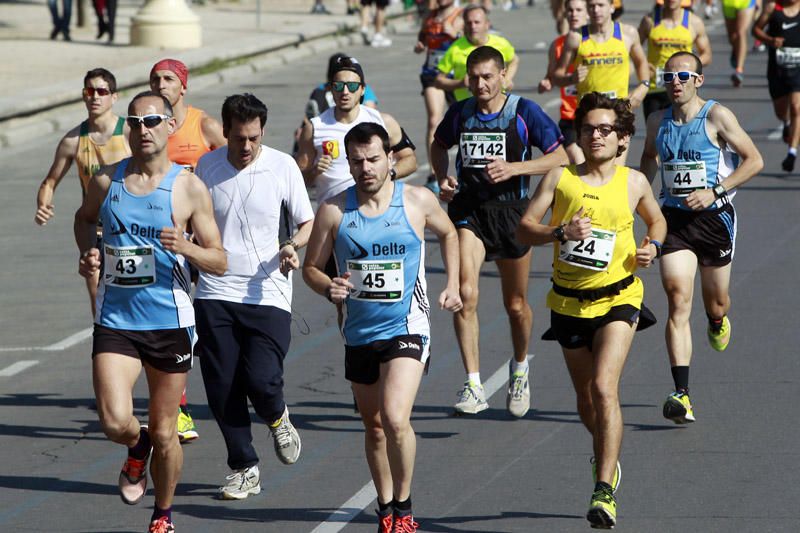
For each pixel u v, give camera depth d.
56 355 31.09
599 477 18.84
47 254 41.09
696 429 24.17
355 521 20.47
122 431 18.86
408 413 18.45
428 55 48.25
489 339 31.12
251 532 20.11
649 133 25.95
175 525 20.47
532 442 23.88
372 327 18.88
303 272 19.16
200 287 21.91
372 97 34.66
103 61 81.88
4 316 34.53
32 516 21.11
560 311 20.25
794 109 49.50
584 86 40.00
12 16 112.31
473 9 40.91
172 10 90.06
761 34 50.03
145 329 18.91
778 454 22.67
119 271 18.83
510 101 25.70
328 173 25.92
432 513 20.48
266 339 21.78
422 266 19.06
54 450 24.53
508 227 25.41
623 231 20.11
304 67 88.31
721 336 26.88
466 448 23.62
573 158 38.97
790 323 31.06
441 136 26.23
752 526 19.52
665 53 45.12
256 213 21.80
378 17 101.19
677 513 20.14
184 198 18.84
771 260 37.25
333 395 27.36
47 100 66.50
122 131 25.62
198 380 28.95
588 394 20.78
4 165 55.84
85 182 25.83
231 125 21.69
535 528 19.75
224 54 86.31
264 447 24.41
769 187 47.47
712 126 25.20
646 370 28.06
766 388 26.44
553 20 118.19
